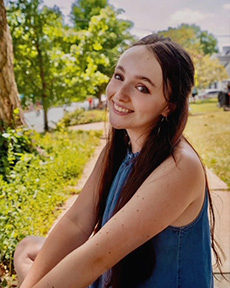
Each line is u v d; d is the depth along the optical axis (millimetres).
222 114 15336
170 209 1202
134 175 1348
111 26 21750
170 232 1305
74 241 1628
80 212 1682
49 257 1580
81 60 11305
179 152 1271
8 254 2682
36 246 1889
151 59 1300
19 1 10539
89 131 11258
